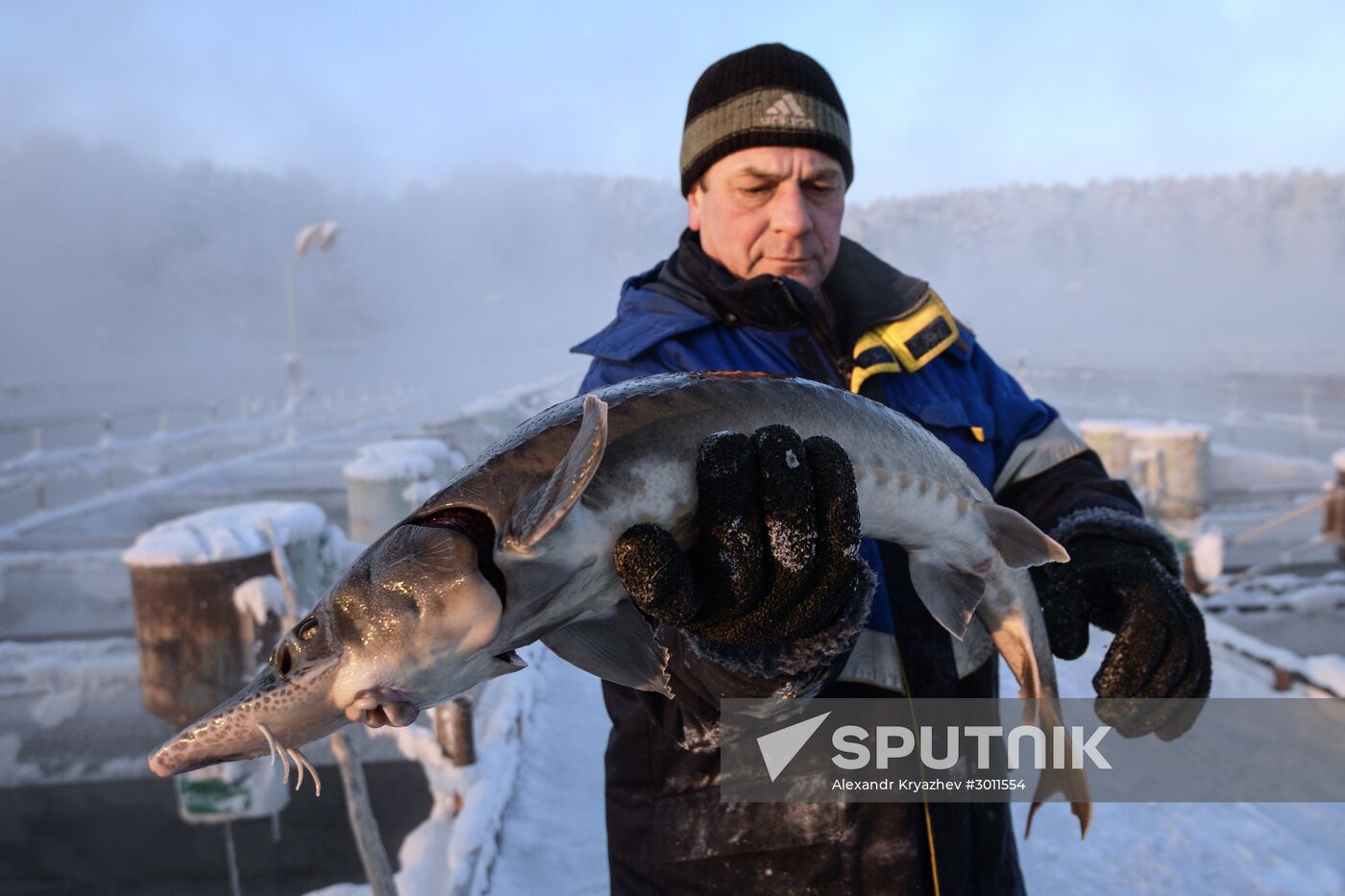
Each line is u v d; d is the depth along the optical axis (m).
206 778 5.17
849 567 1.28
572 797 4.09
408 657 1.15
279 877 7.04
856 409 1.57
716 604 1.27
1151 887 3.57
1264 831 4.02
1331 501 9.35
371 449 9.09
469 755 3.92
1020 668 1.85
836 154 1.91
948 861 1.72
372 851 2.91
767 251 1.91
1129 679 1.75
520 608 1.21
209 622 4.93
